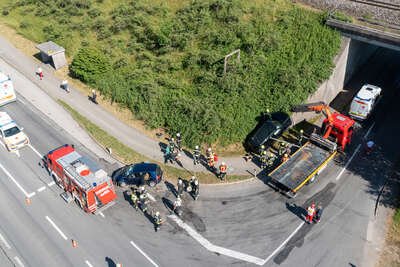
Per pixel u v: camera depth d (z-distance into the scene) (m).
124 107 37.72
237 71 38.56
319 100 39.19
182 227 27.28
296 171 30.08
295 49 40.75
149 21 45.09
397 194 30.05
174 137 35.09
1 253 25.16
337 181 31.19
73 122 36.12
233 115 35.59
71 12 49.41
